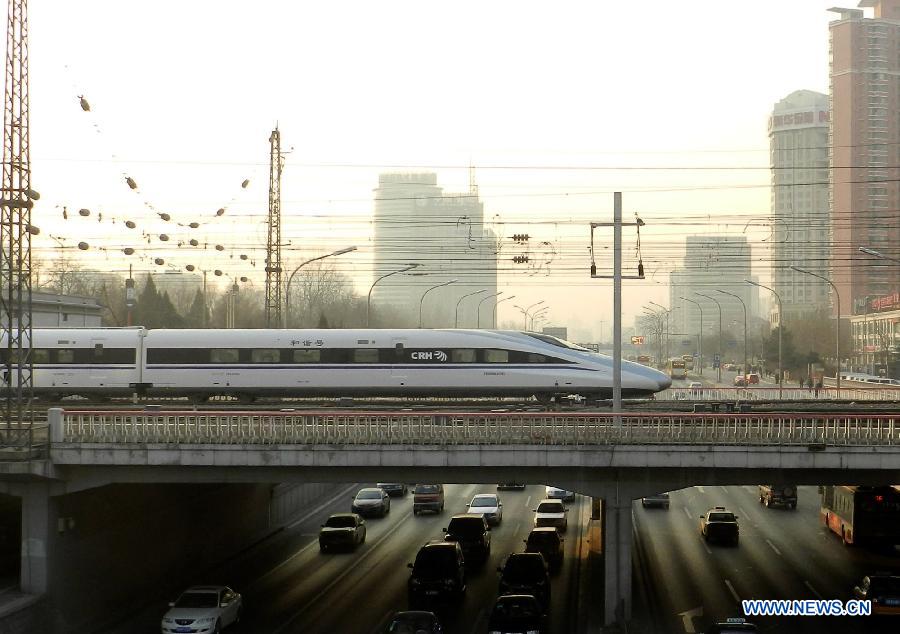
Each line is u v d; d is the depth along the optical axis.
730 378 134.25
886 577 34.66
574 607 35.34
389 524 54.59
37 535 31.91
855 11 162.75
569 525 54.22
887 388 69.19
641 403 45.56
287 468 32.56
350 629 32.84
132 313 98.00
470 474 32.38
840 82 162.75
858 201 159.75
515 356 49.22
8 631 29.20
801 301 174.25
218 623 31.67
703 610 34.53
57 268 106.50
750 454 30.75
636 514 57.38
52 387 49.75
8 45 33.94
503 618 29.73
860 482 31.53
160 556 39.72
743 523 54.22
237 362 49.47
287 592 38.56
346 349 49.44
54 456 31.69
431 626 28.53
